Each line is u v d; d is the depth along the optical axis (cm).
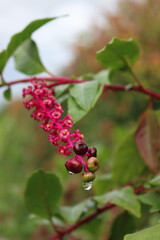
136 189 38
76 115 33
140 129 41
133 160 43
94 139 163
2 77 38
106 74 43
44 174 38
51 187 39
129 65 39
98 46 154
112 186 44
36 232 78
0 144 212
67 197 82
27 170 201
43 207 39
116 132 76
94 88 34
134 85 41
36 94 33
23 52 42
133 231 39
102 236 59
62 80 38
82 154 28
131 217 39
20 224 90
